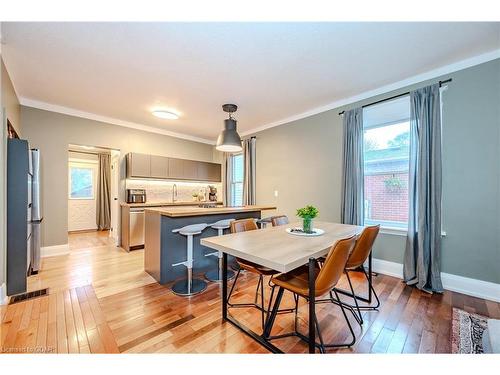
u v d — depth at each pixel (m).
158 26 1.88
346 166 3.31
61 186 3.78
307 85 2.99
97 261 3.48
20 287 2.32
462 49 2.23
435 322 1.88
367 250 1.94
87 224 6.26
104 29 1.91
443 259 2.54
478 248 2.34
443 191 2.54
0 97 2.12
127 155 4.49
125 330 1.75
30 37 1.99
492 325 1.14
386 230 2.98
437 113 2.51
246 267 1.94
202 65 2.49
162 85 2.96
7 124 2.42
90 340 1.52
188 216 2.94
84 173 6.25
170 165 4.95
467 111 2.41
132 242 4.10
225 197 5.64
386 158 3.18
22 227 2.34
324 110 3.70
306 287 1.50
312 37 2.03
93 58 2.34
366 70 2.62
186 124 4.70
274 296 2.37
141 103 3.58
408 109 2.93
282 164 4.37
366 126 3.36
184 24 1.86
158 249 2.72
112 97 3.35
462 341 1.62
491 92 2.29
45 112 3.60
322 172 3.73
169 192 5.27
